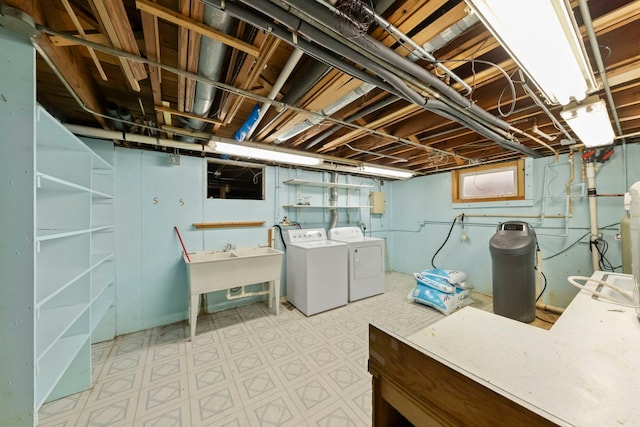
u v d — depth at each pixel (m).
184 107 1.95
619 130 2.37
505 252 2.69
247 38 1.28
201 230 3.25
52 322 1.56
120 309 2.74
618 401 0.53
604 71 1.36
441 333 0.81
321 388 1.87
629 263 2.51
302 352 2.35
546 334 0.81
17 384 1.11
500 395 0.53
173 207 3.06
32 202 1.13
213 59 1.34
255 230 3.67
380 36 1.23
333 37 1.14
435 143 3.42
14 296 1.11
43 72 1.74
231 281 2.86
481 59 1.57
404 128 2.64
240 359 2.24
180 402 1.73
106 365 2.15
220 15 1.05
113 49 1.25
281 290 3.89
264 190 3.78
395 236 5.48
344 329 2.82
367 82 1.48
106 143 2.62
